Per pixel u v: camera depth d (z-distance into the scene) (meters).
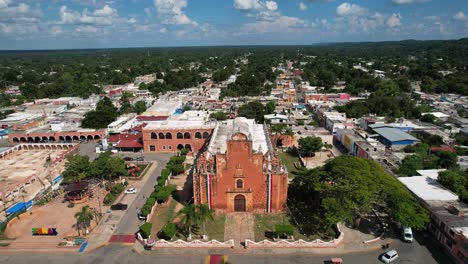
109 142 135.75
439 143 118.31
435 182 80.12
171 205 83.75
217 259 62.31
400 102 171.75
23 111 183.12
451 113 160.00
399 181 78.94
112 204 84.38
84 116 165.38
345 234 69.00
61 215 79.56
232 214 77.56
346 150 125.69
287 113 178.38
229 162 74.62
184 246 65.81
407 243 65.62
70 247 66.69
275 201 77.25
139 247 66.50
